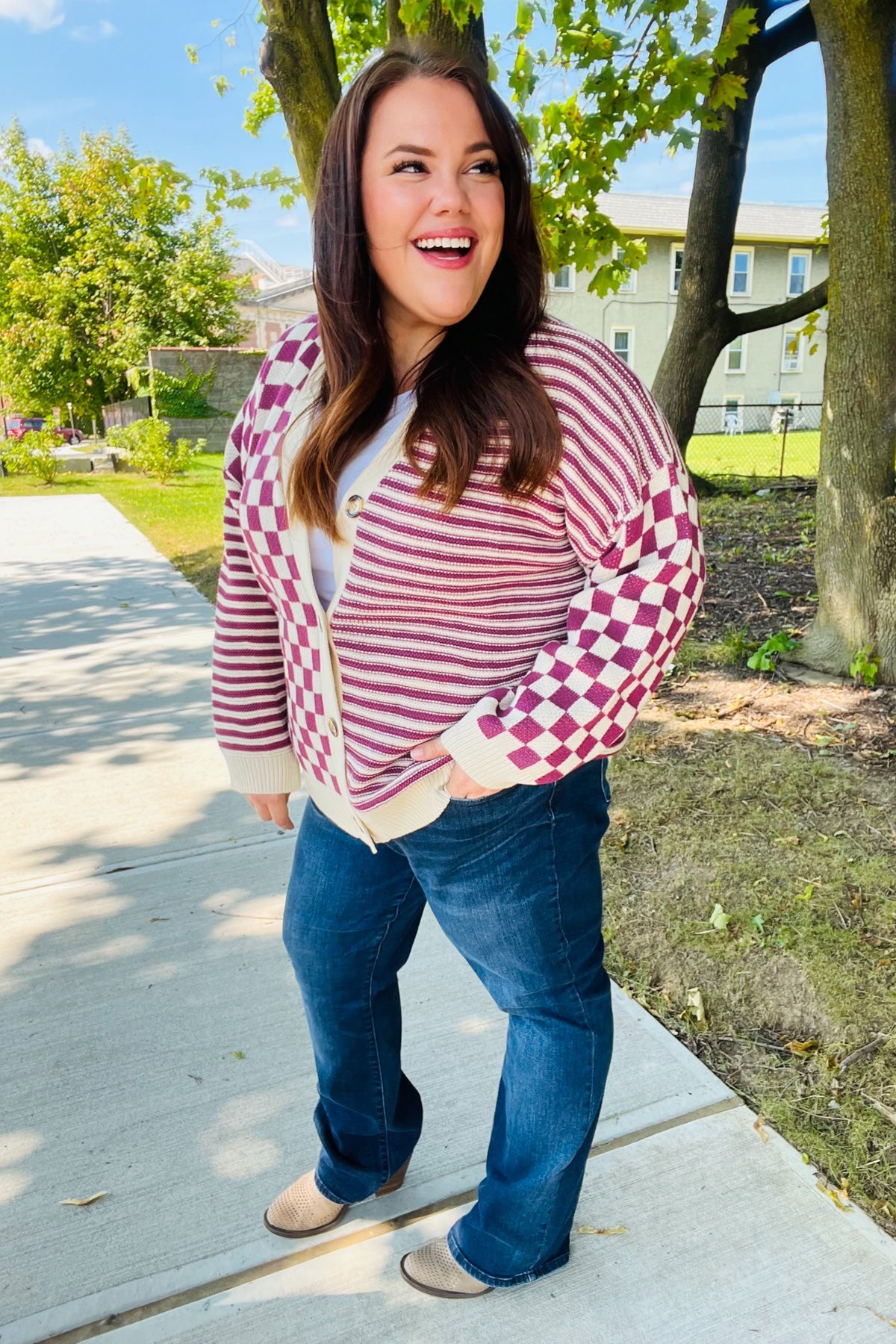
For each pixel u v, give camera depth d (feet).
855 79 11.86
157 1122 6.02
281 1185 5.55
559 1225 4.55
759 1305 4.75
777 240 97.91
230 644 4.64
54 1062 6.56
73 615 18.90
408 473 3.50
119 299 87.45
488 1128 5.94
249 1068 6.49
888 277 12.13
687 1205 5.32
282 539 3.86
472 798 3.77
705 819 9.41
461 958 7.76
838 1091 6.08
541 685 3.50
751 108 20.71
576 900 4.02
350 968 4.55
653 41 13.12
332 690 3.94
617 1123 5.90
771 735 11.42
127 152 78.48
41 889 8.84
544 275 3.67
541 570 3.73
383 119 3.42
